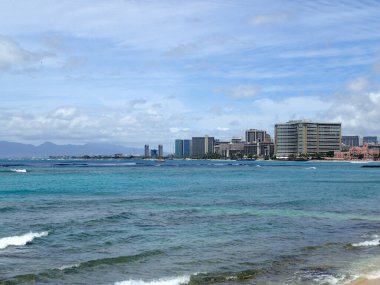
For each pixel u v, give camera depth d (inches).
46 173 4869.6
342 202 2060.8
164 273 773.3
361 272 793.6
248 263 848.3
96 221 1326.3
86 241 1034.1
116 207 1738.4
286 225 1320.1
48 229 1173.7
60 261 843.4
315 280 738.8
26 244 983.6
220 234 1151.0
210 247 986.7
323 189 2970.0
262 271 791.7
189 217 1456.7
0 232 1133.7
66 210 1614.2
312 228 1274.6
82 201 1967.3
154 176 4591.5
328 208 1798.7
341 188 3095.5
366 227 1306.6
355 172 6427.2
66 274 751.7
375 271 801.6
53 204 1817.2
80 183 3309.5
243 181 3868.1
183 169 7027.6
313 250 973.2
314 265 840.9
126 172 5506.9
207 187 3019.2
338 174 5693.9
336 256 917.8
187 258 880.9
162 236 1109.7
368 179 4451.3
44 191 2541.8
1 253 893.2
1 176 4156.0
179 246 990.4
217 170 6737.2
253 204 1913.1
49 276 737.6
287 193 2583.7
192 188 2903.5
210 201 2032.5
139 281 713.6
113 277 741.9
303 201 2078.0
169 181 3720.5
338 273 783.7
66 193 2422.5
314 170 7180.1
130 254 900.6
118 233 1141.1
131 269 793.6
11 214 1483.8
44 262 831.1
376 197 2359.7
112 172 5447.8
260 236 1133.1
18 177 4037.9
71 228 1201.4
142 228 1224.2
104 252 924.6
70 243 1008.9
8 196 2204.7
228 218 1448.1
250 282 724.0
